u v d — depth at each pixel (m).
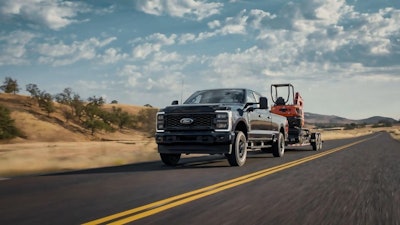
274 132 15.13
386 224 4.63
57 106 129.00
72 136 109.44
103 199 6.07
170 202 5.81
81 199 6.08
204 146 11.32
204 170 10.32
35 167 13.03
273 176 8.90
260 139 13.73
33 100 130.38
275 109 19.91
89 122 117.19
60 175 9.21
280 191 6.83
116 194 6.52
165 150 11.69
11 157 15.57
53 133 107.38
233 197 6.23
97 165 13.84
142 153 19.08
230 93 13.23
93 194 6.53
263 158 14.93
